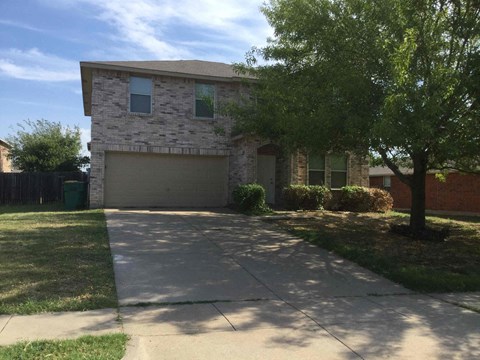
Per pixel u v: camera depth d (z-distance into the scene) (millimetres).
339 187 19141
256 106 12883
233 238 11375
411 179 12023
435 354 4984
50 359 4336
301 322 5883
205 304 6477
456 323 6043
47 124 30922
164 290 7027
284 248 10477
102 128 17422
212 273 8172
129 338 4988
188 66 19266
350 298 7137
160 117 18109
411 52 8336
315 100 9664
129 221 13422
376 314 6348
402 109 8008
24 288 6691
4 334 5039
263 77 12242
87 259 8539
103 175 17500
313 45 10570
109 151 17625
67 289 6742
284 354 4832
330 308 6559
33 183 22359
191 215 15297
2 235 10758
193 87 18547
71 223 12828
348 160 19125
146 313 5969
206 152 18641
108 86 17500
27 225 12391
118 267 8148
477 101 9023
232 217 14992
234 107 13758
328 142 10281
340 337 5387
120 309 6070
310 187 17219
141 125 17875
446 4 9484
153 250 9664
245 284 7617
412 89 8016
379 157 13273
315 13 10094
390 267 8883
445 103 8844
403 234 12203
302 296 7125
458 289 7805
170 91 18281
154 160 18297
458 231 13516
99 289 6816
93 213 15336
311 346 5078
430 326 5895
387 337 5445
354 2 9492
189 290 7109
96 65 17141
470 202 21141
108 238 10641
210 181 18922
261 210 16078
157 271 8070
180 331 5383
